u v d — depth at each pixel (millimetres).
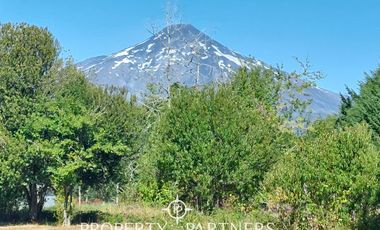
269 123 28125
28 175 31516
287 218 18797
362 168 18156
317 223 18172
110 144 31281
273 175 19328
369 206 18172
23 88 32750
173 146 24859
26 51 33125
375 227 17750
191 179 24859
